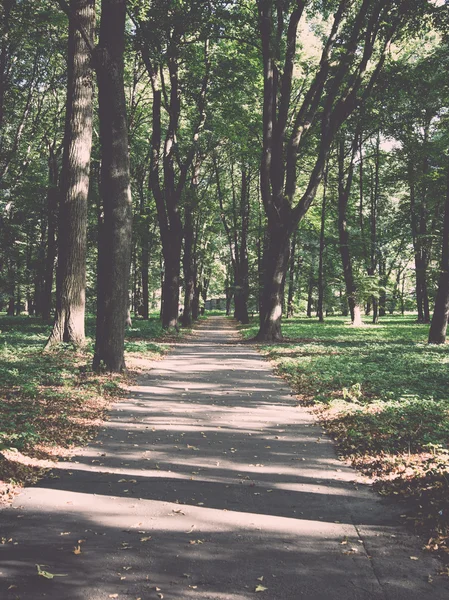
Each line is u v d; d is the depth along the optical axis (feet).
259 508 17.40
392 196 161.07
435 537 14.98
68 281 55.88
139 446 24.66
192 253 145.89
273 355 61.21
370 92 82.58
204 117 94.38
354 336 92.73
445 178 101.30
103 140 43.45
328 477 20.57
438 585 12.63
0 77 92.12
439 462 19.98
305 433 27.35
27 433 23.76
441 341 73.67
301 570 13.34
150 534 15.34
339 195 128.88
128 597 12.01
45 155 125.90
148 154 113.60
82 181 55.77
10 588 12.31
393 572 13.24
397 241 163.94
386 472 20.70
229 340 88.38
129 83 100.63
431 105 99.81
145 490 18.97
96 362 44.11
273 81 79.71
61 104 119.34
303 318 185.06
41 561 13.66
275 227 81.25
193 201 103.04
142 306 156.25
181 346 75.15
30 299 190.80
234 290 144.87
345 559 13.92
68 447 24.07
